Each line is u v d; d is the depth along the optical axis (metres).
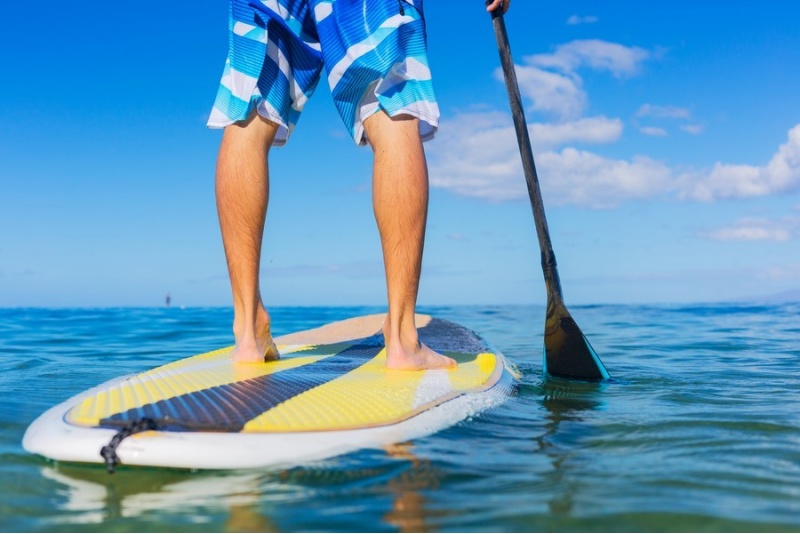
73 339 5.59
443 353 2.90
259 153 2.43
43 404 2.24
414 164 2.26
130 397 1.85
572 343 2.87
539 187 2.90
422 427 1.72
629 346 4.66
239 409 1.70
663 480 1.39
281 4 2.47
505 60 2.87
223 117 2.40
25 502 1.29
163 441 1.47
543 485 1.36
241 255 2.45
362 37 2.28
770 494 1.30
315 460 1.48
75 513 1.23
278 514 1.21
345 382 2.08
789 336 5.57
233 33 2.43
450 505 1.25
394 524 1.16
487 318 9.48
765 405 2.24
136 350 4.63
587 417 2.01
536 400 2.31
